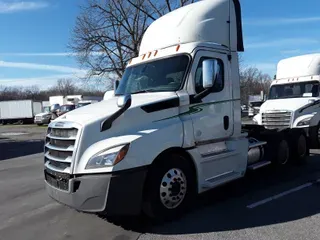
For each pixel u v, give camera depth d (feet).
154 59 19.35
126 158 14.37
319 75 38.96
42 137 77.77
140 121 15.81
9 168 36.04
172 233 15.03
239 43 20.81
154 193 15.46
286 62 42.22
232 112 19.89
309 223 15.72
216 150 18.83
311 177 24.59
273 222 15.96
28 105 153.17
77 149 14.49
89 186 14.11
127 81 20.04
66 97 140.26
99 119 15.01
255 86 166.61
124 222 16.57
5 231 16.56
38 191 24.38
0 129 116.98
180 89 17.33
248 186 22.52
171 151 16.46
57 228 16.47
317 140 36.81
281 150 26.76
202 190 17.70
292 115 35.73
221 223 15.98
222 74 19.36
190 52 18.04
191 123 17.22
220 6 20.03
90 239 14.89
